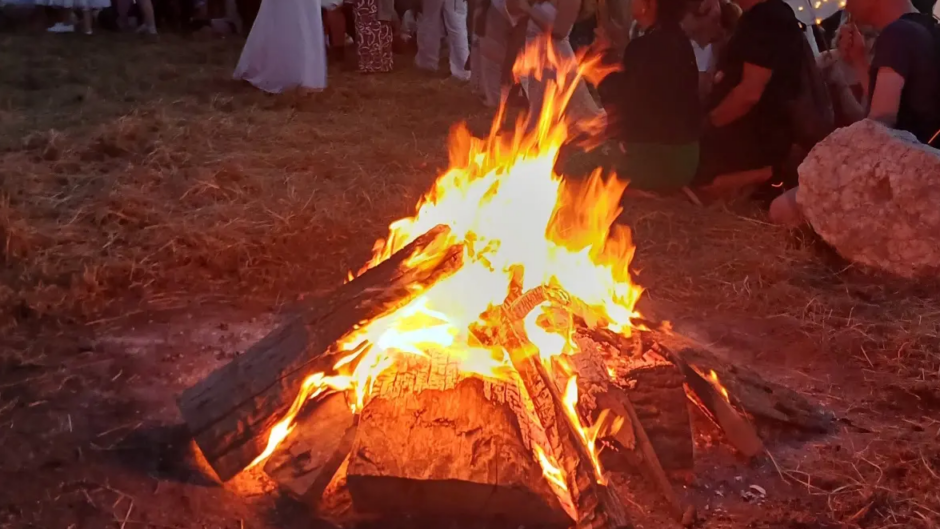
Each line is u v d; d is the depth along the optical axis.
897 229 5.40
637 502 3.17
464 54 11.66
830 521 3.15
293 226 5.84
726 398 3.58
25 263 5.17
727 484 3.34
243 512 3.07
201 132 8.21
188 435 3.55
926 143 5.93
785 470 3.43
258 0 15.28
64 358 4.19
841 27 7.17
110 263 5.14
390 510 2.98
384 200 6.48
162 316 4.70
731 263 5.55
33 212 5.93
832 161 5.64
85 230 5.71
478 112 9.83
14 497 3.13
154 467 3.33
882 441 3.67
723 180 6.87
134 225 5.81
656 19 6.66
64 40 13.50
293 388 3.20
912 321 4.79
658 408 3.34
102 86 10.34
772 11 6.72
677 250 5.83
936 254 5.33
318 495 3.08
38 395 3.83
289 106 9.70
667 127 6.65
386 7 11.73
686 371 3.49
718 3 7.74
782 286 5.25
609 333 3.59
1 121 8.35
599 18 9.92
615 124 6.99
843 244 5.61
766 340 4.67
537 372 3.21
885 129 5.50
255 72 10.51
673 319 4.88
